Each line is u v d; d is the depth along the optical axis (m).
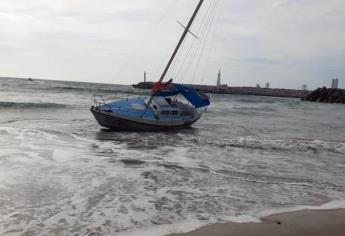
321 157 14.17
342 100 97.88
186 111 21.34
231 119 30.69
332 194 8.93
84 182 8.80
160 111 19.89
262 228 6.51
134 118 18.58
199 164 11.58
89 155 11.93
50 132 16.58
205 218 6.87
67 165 10.35
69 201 7.47
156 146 14.68
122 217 6.75
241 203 7.89
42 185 8.41
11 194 7.70
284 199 8.34
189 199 7.98
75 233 6.00
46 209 6.98
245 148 15.27
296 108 59.47
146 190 8.46
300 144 16.89
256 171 11.09
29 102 32.81
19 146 12.71
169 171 10.33
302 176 10.76
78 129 18.58
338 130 25.75
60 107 30.92
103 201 7.57
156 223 6.54
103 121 18.41
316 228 6.64
